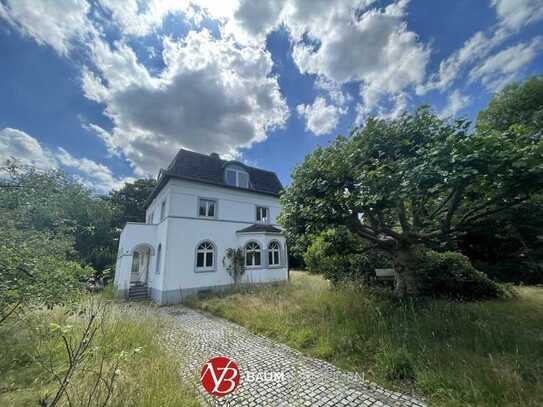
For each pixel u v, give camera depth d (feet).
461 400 9.41
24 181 17.17
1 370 10.71
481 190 15.72
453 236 20.29
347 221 20.54
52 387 9.57
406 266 22.27
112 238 72.23
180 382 11.44
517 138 13.58
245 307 26.78
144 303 38.50
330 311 21.25
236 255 46.73
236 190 51.16
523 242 38.68
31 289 11.32
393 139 19.13
